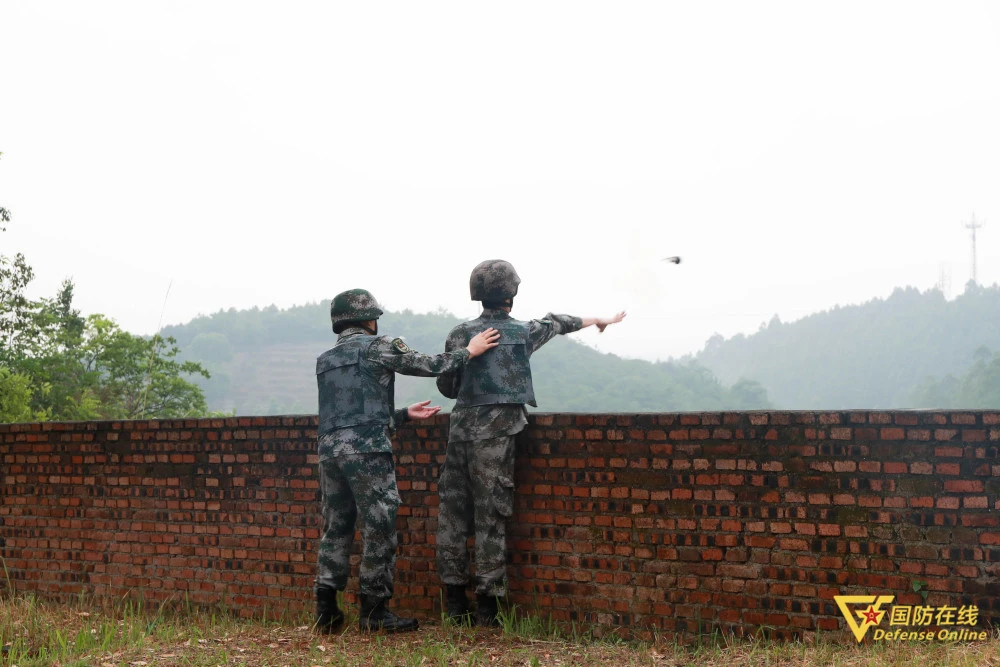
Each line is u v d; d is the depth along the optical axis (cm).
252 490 598
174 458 625
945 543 414
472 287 502
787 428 450
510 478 491
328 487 479
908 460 423
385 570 470
